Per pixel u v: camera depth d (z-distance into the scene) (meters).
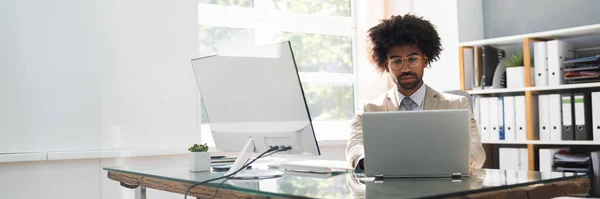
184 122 3.93
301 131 2.04
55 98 3.51
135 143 3.75
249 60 2.19
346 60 4.92
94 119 3.62
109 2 3.68
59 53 3.52
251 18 4.43
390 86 4.98
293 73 2.01
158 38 3.84
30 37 3.44
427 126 1.86
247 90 2.22
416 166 1.87
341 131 4.86
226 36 4.33
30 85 3.43
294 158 4.46
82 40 3.59
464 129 1.85
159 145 3.83
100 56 3.65
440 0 4.66
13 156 3.29
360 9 4.91
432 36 2.44
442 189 1.57
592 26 3.65
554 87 3.80
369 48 2.62
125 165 3.68
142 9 3.79
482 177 1.86
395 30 2.43
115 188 3.67
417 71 2.42
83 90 3.59
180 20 3.93
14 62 3.39
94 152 3.52
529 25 4.45
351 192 1.57
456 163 1.85
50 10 3.50
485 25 4.71
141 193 2.57
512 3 4.54
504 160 4.13
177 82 3.91
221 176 2.14
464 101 2.46
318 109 4.76
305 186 1.74
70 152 3.46
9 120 3.37
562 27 4.26
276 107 2.12
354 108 4.93
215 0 4.29
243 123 2.27
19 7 3.41
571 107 3.78
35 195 3.40
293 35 4.65
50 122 3.49
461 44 4.31
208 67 2.38
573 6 4.20
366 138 1.90
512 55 4.24
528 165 3.98
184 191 2.06
